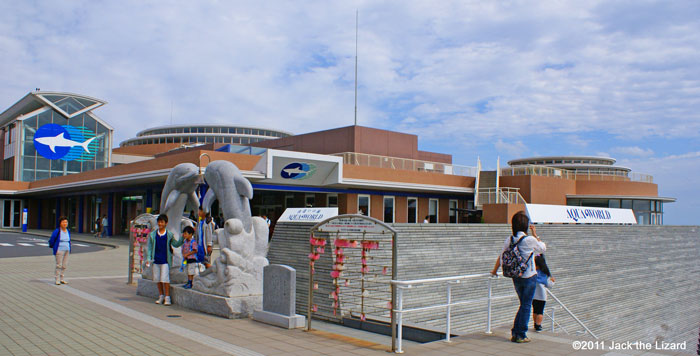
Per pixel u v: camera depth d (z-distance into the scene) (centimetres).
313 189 2984
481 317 1138
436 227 1293
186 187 1171
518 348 680
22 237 3462
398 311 690
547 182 3450
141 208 3538
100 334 754
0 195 4625
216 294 940
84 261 1917
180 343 705
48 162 4800
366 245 808
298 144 4072
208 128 7044
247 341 729
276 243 1131
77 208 4350
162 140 7012
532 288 707
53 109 4822
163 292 1042
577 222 2272
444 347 694
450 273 1251
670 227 2350
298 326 838
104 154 5084
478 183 3456
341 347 705
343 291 953
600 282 1741
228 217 973
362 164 3083
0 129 5278
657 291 2003
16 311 932
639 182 3788
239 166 2559
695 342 1880
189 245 1048
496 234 1466
